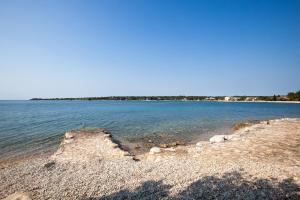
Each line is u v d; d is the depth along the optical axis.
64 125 30.97
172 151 13.09
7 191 7.72
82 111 62.88
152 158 11.73
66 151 14.66
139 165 10.23
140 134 23.23
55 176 9.19
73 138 19.75
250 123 29.05
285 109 74.75
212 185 7.25
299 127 21.36
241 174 8.16
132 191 7.16
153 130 25.84
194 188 7.08
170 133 23.72
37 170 10.25
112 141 18.80
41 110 68.62
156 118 40.06
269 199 6.11
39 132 24.70
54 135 22.89
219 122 33.66
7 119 38.62
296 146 12.73
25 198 6.98
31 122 34.25
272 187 6.86
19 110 68.50
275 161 9.74
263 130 19.73
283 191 6.54
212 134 23.05
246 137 16.25
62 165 11.18
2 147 17.58
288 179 7.47
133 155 13.79
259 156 10.72
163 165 9.96
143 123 32.53
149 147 17.25
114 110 67.62
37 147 17.67
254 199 6.11
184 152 12.62
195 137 21.41
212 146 13.73
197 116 44.50
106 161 11.56
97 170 9.73
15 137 21.69
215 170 8.78
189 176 8.26
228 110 67.94
